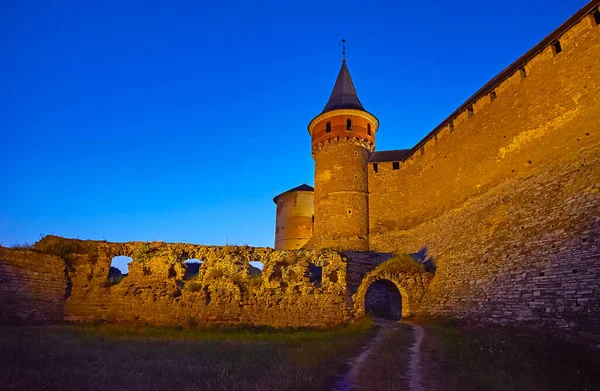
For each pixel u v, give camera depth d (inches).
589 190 585.9
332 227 1424.7
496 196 848.9
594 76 661.3
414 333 614.5
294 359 374.0
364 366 367.6
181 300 724.0
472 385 298.4
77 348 414.3
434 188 1176.2
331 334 645.9
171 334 620.7
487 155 927.0
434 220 1136.8
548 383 329.4
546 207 663.8
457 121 1095.0
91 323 679.7
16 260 631.8
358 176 1470.2
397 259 954.1
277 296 753.0
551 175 697.6
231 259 769.6
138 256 752.3
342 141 1508.4
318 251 818.8
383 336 597.3
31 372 287.0
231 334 646.5
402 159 1422.2
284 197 1946.4
